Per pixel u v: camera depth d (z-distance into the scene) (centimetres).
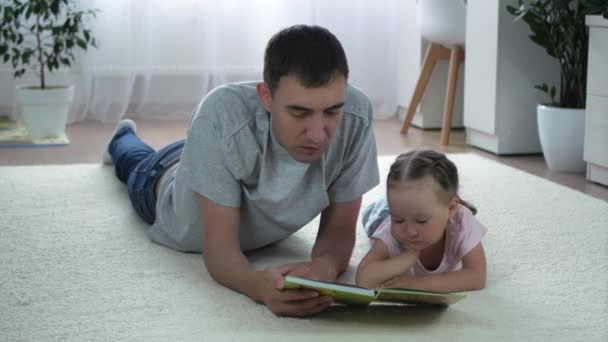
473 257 134
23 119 302
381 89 360
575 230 175
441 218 127
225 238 136
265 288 125
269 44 120
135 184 176
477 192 212
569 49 259
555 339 115
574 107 250
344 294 116
